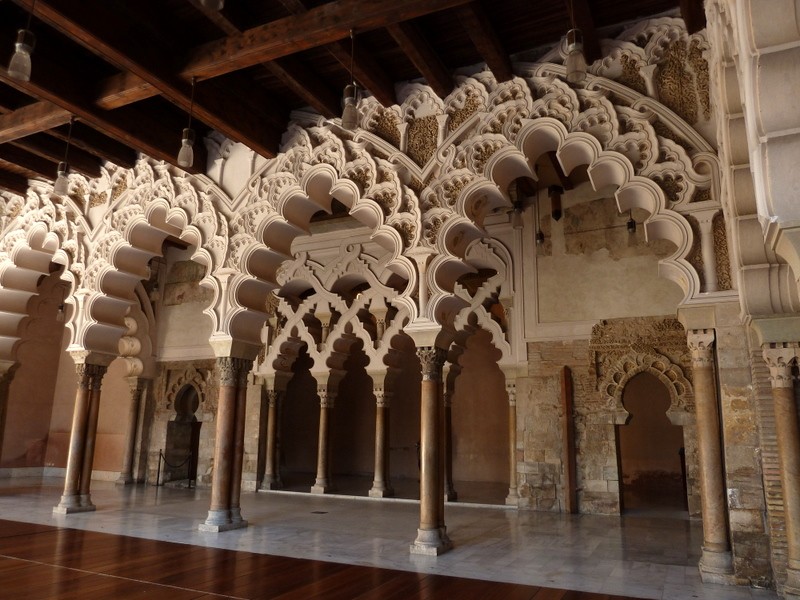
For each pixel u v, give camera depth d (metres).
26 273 8.97
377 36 5.45
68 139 6.91
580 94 5.29
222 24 5.03
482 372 14.20
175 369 12.55
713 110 4.82
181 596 3.90
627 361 8.81
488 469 13.69
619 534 6.77
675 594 4.19
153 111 6.63
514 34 5.38
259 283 6.84
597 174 5.22
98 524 6.75
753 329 4.59
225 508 6.52
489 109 5.63
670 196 4.93
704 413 4.81
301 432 15.84
